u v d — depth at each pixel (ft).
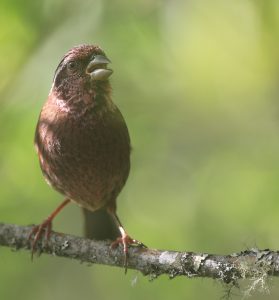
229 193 45.14
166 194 46.42
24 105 44.50
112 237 36.47
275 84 51.80
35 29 46.11
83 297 42.63
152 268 30.35
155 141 47.70
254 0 50.98
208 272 29.09
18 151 43.11
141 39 48.34
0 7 45.21
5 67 45.96
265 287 28.63
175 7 50.34
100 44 47.52
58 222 43.91
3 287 41.91
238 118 51.13
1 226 32.76
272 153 48.34
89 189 34.60
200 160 48.42
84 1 47.80
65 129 33.68
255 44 51.85
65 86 34.19
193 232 43.68
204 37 51.88
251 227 43.52
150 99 49.44
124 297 42.09
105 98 34.06
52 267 42.98
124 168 34.58
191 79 51.01
